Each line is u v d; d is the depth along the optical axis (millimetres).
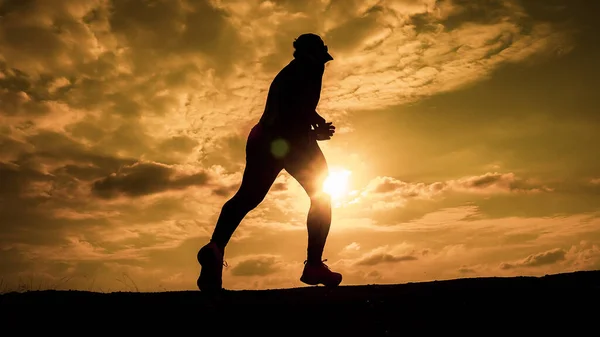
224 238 4004
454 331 3270
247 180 4043
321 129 4160
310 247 4207
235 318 3648
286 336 3309
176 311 3805
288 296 4242
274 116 4031
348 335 3283
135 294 4430
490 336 3170
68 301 4129
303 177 4152
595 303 3604
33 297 4277
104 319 3660
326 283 4180
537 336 3129
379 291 4336
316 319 3584
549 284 4184
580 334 3115
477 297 3916
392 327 3383
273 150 4020
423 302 3834
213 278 3846
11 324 3545
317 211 4191
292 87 4027
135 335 3348
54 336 3326
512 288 4125
